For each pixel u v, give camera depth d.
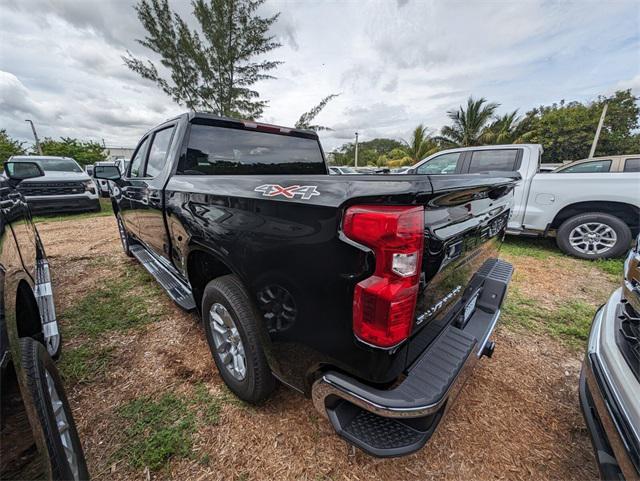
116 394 1.80
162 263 2.94
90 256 4.44
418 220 0.98
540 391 1.87
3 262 1.30
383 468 1.38
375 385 1.11
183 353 2.19
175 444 1.48
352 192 1.02
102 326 2.52
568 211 4.44
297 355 1.30
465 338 1.44
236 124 2.46
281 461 1.41
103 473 1.35
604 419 1.16
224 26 9.70
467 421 1.64
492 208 1.66
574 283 3.54
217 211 1.55
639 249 1.43
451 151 5.21
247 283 1.43
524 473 1.37
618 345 1.28
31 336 1.60
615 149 20.55
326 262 1.10
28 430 0.97
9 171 2.18
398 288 0.99
